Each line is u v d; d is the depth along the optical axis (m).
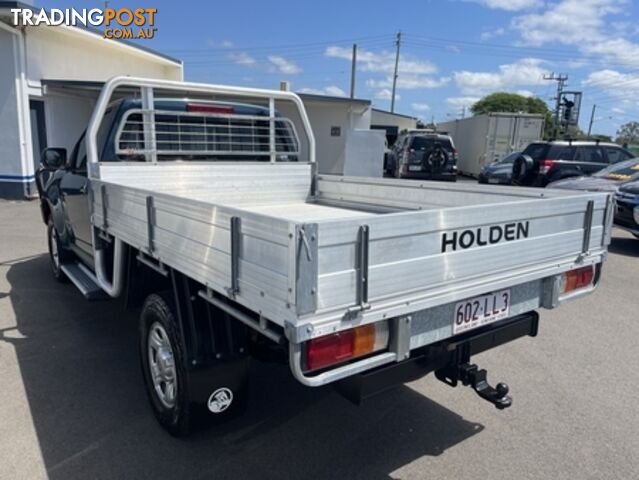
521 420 3.26
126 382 3.64
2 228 9.13
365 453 2.90
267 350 2.81
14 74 12.47
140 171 4.14
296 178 4.95
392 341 2.20
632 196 8.41
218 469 2.72
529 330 2.94
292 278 1.79
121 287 3.55
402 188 4.27
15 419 3.14
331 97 18.55
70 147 15.78
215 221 2.19
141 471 2.69
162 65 22.89
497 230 2.45
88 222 4.38
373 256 2.00
